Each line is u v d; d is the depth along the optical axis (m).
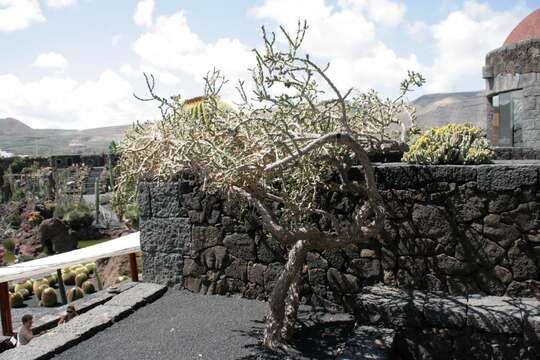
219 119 5.09
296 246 5.12
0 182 34.72
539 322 4.41
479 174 5.10
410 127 5.93
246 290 6.47
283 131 4.27
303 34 4.18
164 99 5.03
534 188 4.93
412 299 5.11
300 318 5.68
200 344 5.18
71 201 26.53
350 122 5.50
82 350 5.17
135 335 5.50
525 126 10.39
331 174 5.70
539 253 4.96
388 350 4.57
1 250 17.78
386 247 5.58
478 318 4.62
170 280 6.95
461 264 5.26
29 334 7.11
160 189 6.88
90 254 9.07
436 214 5.32
